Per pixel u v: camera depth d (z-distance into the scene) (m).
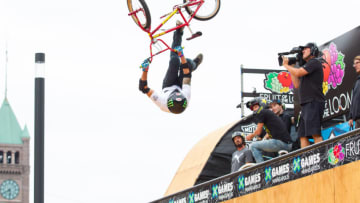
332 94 18.81
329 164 13.57
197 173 23.92
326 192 13.59
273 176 15.13
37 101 16.23
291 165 14.63
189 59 16.41
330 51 18.92
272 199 15.09
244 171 16.08
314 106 15.40
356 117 15.31
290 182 14.62
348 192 13.04
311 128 15.37
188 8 15.81
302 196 14.22
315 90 15.42
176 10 15.58
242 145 18.70
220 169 23.88
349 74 18.11
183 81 15.91
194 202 17.91
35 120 16.27
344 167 13.18
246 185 15.96
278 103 19.39
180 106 15.68
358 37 17.81
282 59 15.95
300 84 15.64
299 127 16.09
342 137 13.27
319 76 15.48
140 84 15.84
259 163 15.59
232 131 24.12
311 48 15.63
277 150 17.23
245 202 15.95
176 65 15.90
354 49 17.94
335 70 18.69
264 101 18.12
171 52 15.99
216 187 17.08
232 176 16.50
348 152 13.10
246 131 23.97
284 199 14.74
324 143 13.73
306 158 14.20
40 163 16.06
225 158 23.94
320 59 16.00
